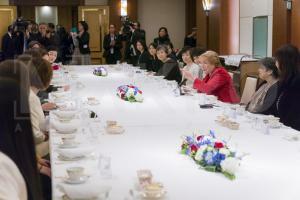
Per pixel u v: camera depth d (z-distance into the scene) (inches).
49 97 194.1
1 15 526.6
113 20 548.1
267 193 80.1
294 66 155.1
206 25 455.2
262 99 166.7
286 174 90.1
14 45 418.6
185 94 201.6
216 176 89.2
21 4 536.7
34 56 135.0
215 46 438.0
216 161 91.5
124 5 546.6
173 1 567.5
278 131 128.5
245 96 206.2
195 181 86.3
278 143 114.5
